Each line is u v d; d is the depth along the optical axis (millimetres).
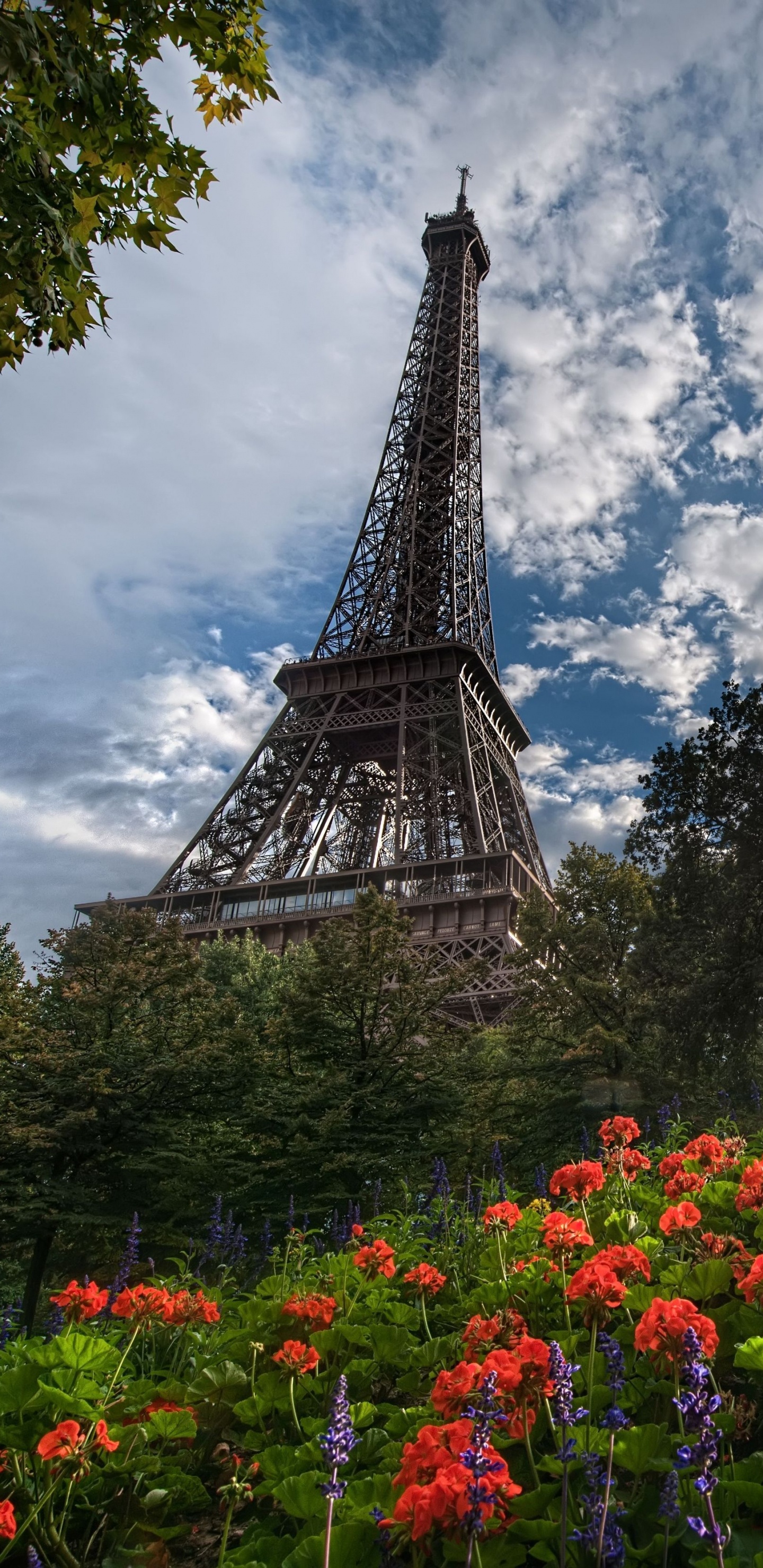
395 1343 6883
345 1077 26875
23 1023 25688
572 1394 4539
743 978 32094
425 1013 29766
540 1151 30062
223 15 9062
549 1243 6758
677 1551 4469
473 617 98062
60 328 8969
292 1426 6473
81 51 8305
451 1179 28109
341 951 29781
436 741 80625
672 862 35969
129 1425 6070
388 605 97375
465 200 128125
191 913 76812
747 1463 4824
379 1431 5695
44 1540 5258
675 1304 4914
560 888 38406
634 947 34875
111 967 28031
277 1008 39312
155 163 8953
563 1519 4043
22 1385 5848
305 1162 25062
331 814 90375
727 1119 14148
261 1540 4758
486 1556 4383
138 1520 5719
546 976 35938
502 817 83125
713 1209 9133
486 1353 5422
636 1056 32406
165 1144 25719
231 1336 7277
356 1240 10461
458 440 107938
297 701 90500
